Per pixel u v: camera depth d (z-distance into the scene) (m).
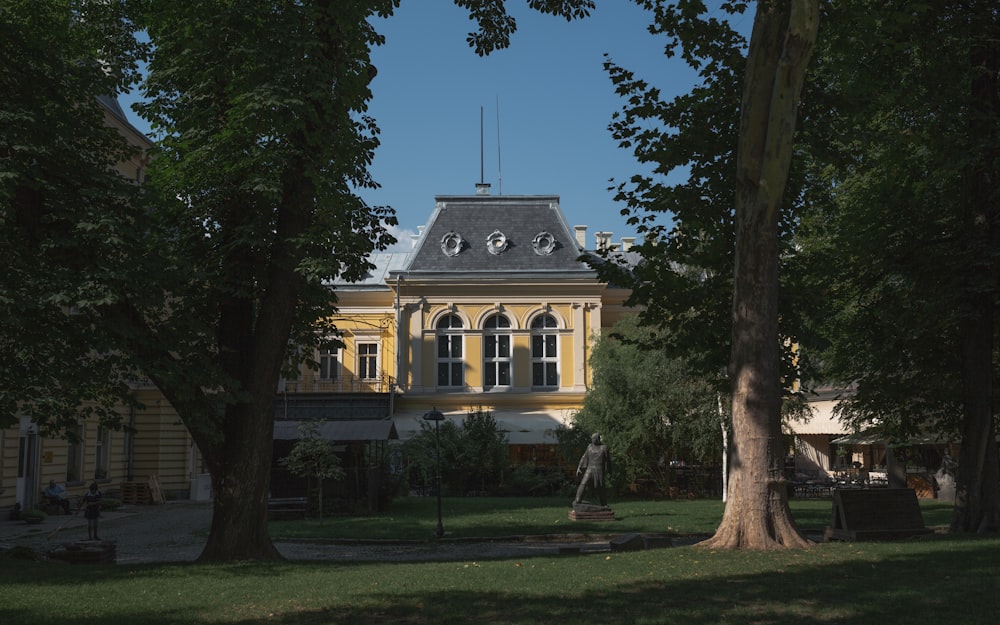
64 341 14.34
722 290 17.05
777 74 13.50
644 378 35.66
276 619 8.45
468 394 48.03
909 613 7.90
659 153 16.89
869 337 20.64
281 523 26.55
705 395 34.75
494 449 40.06
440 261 50.00
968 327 18.44
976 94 18.64
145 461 38.66
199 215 16.53
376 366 50.28
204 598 9.98
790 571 10.79
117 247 13.97
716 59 17.16
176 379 14.23
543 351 49.22
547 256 50.38
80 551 15.19
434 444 39.75
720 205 16.97
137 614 8.88
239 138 15.21
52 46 15.51
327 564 14.40
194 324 15.07
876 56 18.45
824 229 22.50
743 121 14.13
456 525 24.02
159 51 16.56
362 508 29.23
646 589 9.66
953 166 17.95
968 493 18.09
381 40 16.95
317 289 17.45
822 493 36.69
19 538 23.14
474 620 8.12
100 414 16.19
